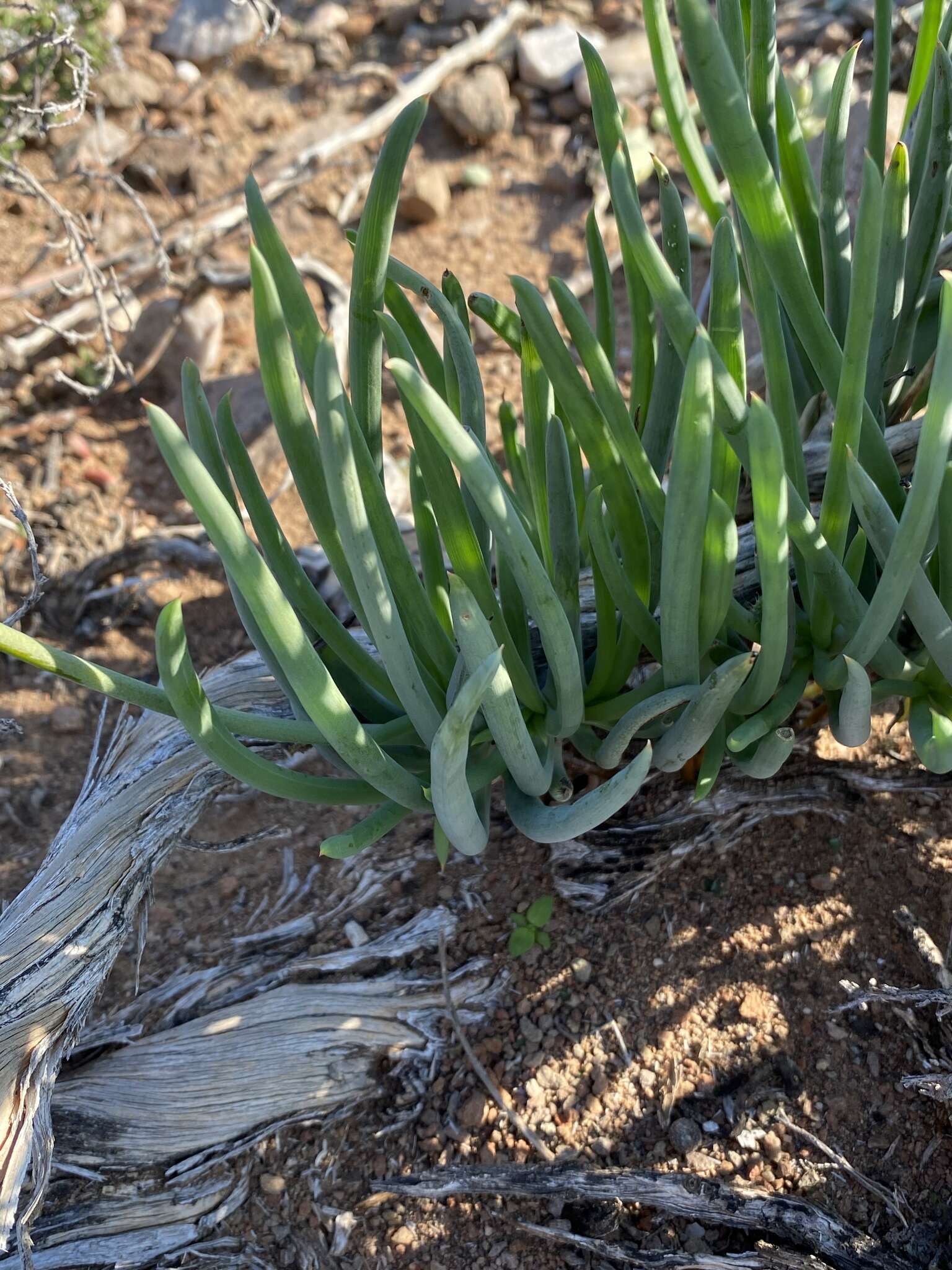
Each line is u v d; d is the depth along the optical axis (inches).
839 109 9.0
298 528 18.4
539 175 24.6
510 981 11.3
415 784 8.1
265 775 8.1
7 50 22.0
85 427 20.3
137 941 11.9
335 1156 10.9
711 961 10.9
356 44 27.4
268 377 7.3
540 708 9.1
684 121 7.7
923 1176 9.5
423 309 22.3
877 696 9.4
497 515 6.6
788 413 8.4
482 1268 10.0
